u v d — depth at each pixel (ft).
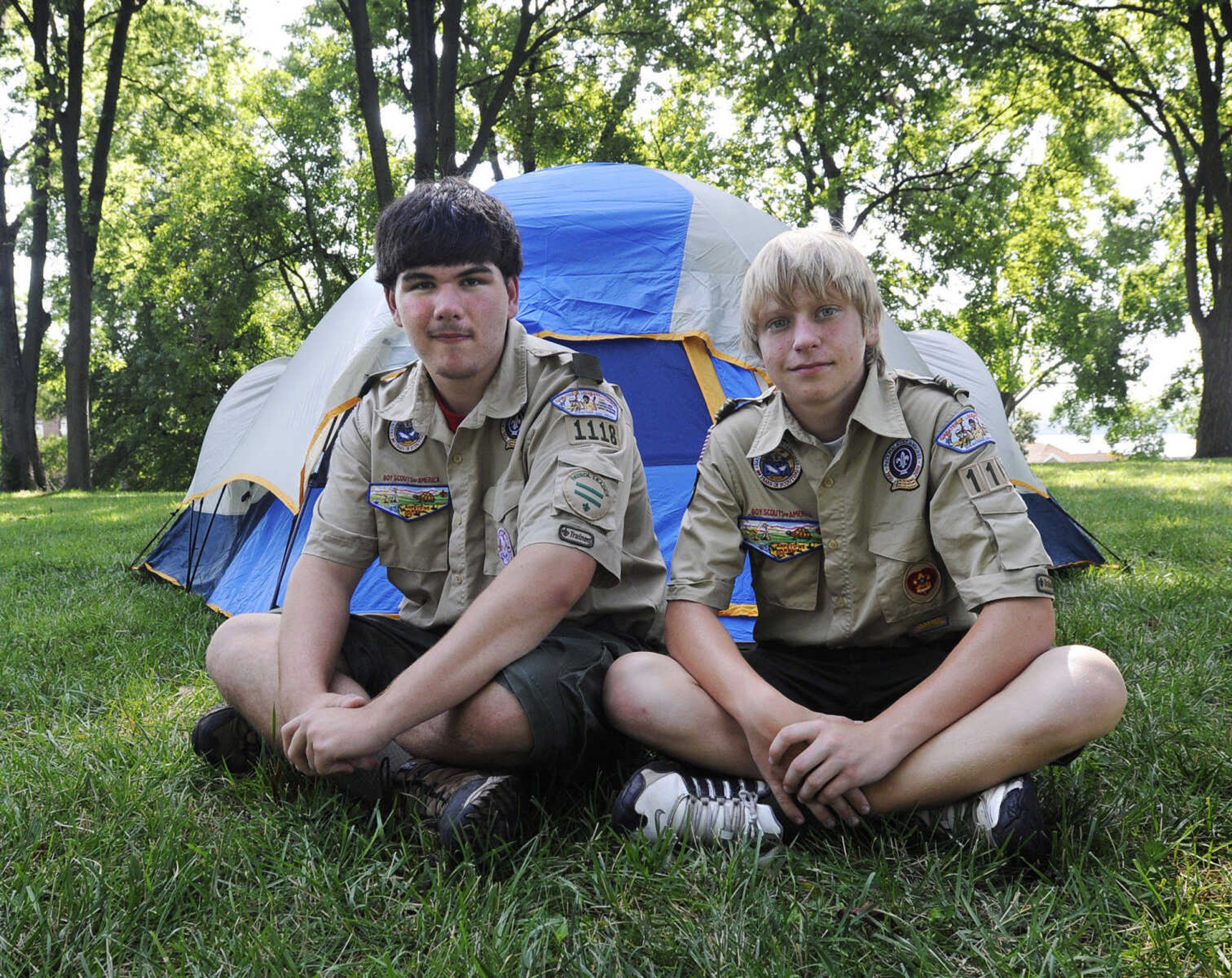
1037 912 4.17
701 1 47.62
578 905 4.34
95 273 64.03
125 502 33.83
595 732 5.27
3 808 5.31
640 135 56.44
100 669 8.95
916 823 4.94
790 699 5.48
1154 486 26.40
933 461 5.44
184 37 52.90
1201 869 4.63
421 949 4.08
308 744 4.91
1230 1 48.93
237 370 77.15
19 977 3.98
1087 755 5.91
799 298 5.31
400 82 52.39
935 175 56.65
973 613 5.65
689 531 5.77
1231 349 51.85
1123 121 62.69
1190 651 8.28
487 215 5.59
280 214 61.72
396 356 9.82
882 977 3.87
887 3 44.32
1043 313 77.66
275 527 11.44
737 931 4.08
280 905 4.45
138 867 4.61
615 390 5.94
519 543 5.42
